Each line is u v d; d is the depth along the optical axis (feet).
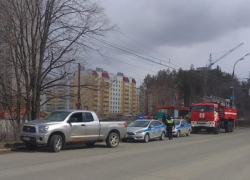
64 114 49.78
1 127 52.75
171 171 33.42
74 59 59.41
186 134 93.35
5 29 53.72
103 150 50.98
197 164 38.40
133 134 66.95
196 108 111.24
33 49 56.08
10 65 54.80
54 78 60.23
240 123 195.93
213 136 93.86
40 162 36.96
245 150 54.85
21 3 54.95
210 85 227.20
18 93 55.31
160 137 74.28
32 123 46.75
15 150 47.06
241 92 258.16
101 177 29.55
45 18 57.31
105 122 54.44
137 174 31.40
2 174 29.73
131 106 434.71
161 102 202.80
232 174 32.53
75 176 29.60
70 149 51.37
